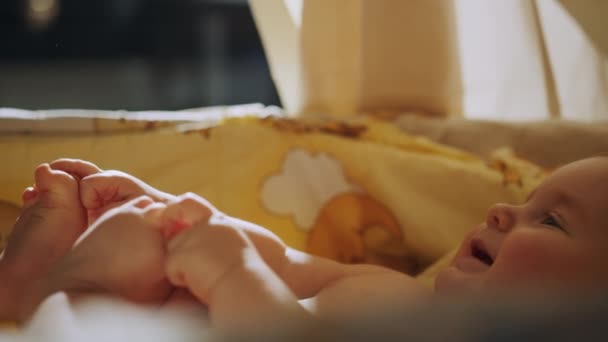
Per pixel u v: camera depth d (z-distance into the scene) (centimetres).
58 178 73
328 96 115
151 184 91
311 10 113
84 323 48
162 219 67
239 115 101
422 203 97
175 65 159
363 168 99
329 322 40
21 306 65
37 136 91
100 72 153
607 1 101
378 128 104
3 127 90
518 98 118
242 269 63
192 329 44
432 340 38
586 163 76
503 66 118
